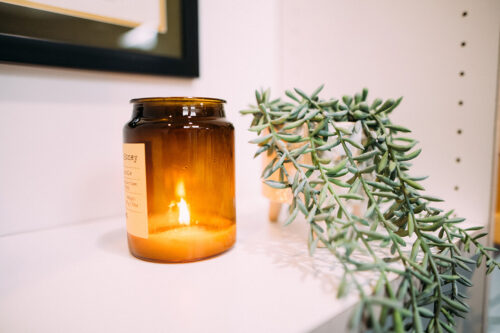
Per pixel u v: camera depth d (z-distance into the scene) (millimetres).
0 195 324
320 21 436
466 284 225
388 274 223
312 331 178
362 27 393
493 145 315
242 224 351
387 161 256
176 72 392
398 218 241
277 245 289
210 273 237
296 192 224
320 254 267
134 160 250
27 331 177
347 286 184
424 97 351
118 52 354
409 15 354
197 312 191
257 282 223
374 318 169
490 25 308
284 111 285
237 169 468
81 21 337
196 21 402
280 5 489
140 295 210
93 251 284
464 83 326
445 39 333
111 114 373
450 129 337
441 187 348
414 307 193
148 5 372
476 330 338
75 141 356
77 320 186
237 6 449
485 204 324
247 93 469
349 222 206
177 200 254
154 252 254
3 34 300
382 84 380
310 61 453
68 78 346
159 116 251
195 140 253
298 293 209
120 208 393
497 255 341
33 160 336
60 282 228
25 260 265
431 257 215
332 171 234
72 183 359
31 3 312
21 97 326
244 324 181
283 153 246
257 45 475
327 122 249
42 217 345
